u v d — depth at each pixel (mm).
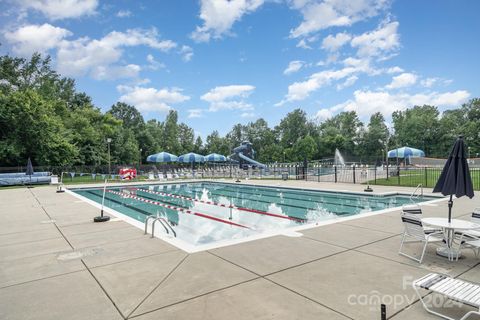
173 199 14734
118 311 3016
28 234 6535
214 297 3289
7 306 3174
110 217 8422
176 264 4391
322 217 9969
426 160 50188
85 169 29922
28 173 21328
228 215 10352
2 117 25312
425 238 4469
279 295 3314
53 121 28812
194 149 72812
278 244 5363
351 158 65125
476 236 4738
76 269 4285
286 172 24656
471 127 60594
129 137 49062
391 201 12742
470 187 4516
